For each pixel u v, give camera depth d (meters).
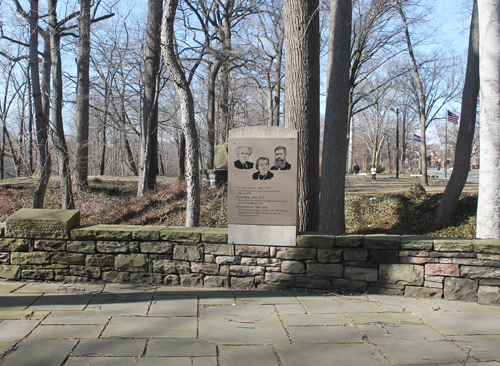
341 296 4.44
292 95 6.89
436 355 3.03
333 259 4.58
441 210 10.86
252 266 4.70
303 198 6.92
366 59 17.17
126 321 3.63
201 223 12.11
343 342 3.25
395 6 14.07
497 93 5.48
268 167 4.59
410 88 24.34
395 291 4.48
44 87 13.77
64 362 2.81
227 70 19.39
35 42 11.62
